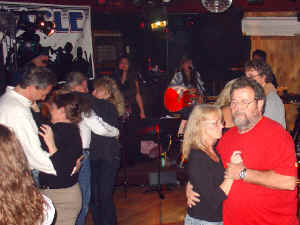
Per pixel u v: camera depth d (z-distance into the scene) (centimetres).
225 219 250
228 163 231
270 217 235
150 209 497
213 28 916
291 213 237
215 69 928
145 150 649
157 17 837
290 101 852
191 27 934
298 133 520
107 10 830
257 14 885
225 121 287
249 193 236
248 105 235
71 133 278
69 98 288
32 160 269
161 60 966
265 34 892
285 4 862
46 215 160
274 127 237
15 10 701
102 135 361
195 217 248
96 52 893
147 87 920
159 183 546
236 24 895
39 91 277
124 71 686
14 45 620
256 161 236
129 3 823
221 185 236
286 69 919
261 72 325
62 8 753
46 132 268
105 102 384
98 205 390
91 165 382
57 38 755
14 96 275
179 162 520
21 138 267
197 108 248
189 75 699
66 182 275
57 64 761
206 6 620
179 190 564
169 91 649
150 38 930
